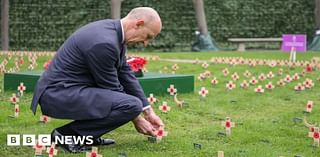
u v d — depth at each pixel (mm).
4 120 5191
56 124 5043
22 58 12219
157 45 20203
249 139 4539
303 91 7633
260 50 20703
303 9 22406
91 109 3852
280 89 7820
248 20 21766
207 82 8648
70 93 3863
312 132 4418
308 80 7926
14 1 19094
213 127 5023
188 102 6473
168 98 6723
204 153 4016
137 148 4145
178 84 7121
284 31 22172
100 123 3912
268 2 22016
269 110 6129
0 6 18516
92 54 3832
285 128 5039
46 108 3918
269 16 21984
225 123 4820
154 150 4094
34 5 19297
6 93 6914
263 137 4633
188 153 4012
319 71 10539
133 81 4234
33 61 10961
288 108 6270
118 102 3873
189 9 20766
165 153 3992
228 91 7570
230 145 4328
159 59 14016
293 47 12922
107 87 3943
